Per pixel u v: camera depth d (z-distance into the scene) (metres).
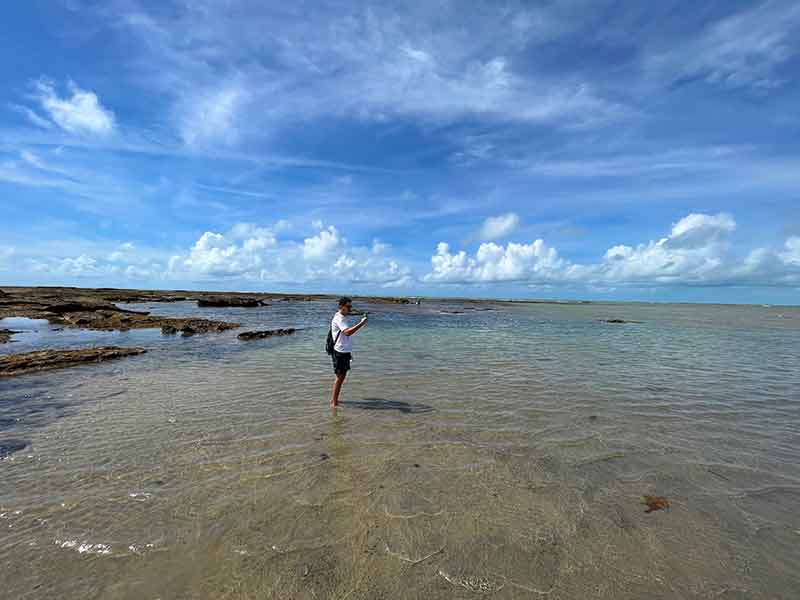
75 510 4.57
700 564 3.82
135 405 8.60
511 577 3.60
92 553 3.85
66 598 3.30
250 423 7.52
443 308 62.47
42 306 33.62
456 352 16.47
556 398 9.46
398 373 12.09
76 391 9.71
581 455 6.27
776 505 4.90
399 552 3.90
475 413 8.27
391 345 18.50
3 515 4.46
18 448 6.27
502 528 4.32
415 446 6.52
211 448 6.34
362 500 4.84
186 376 11.43
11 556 3.79
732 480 5.52
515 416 8.11
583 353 16.64
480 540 4.11
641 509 4.76
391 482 5.30
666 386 10.78
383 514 4.55
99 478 5.32
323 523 4.36
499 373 12.20
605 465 5.93
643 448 6.58
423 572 3.63
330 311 45.22
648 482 5.43
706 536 4.26
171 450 6.25
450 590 3.43
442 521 4.43
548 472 5.67
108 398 9.12
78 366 12.82
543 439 6.91
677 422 7.88
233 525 4.30
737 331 29.22
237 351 16.00
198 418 7.78
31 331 22.25
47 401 8.85
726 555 3.96
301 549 3.92
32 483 5.18
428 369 12.74
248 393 9.64
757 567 3.80
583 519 4.53
